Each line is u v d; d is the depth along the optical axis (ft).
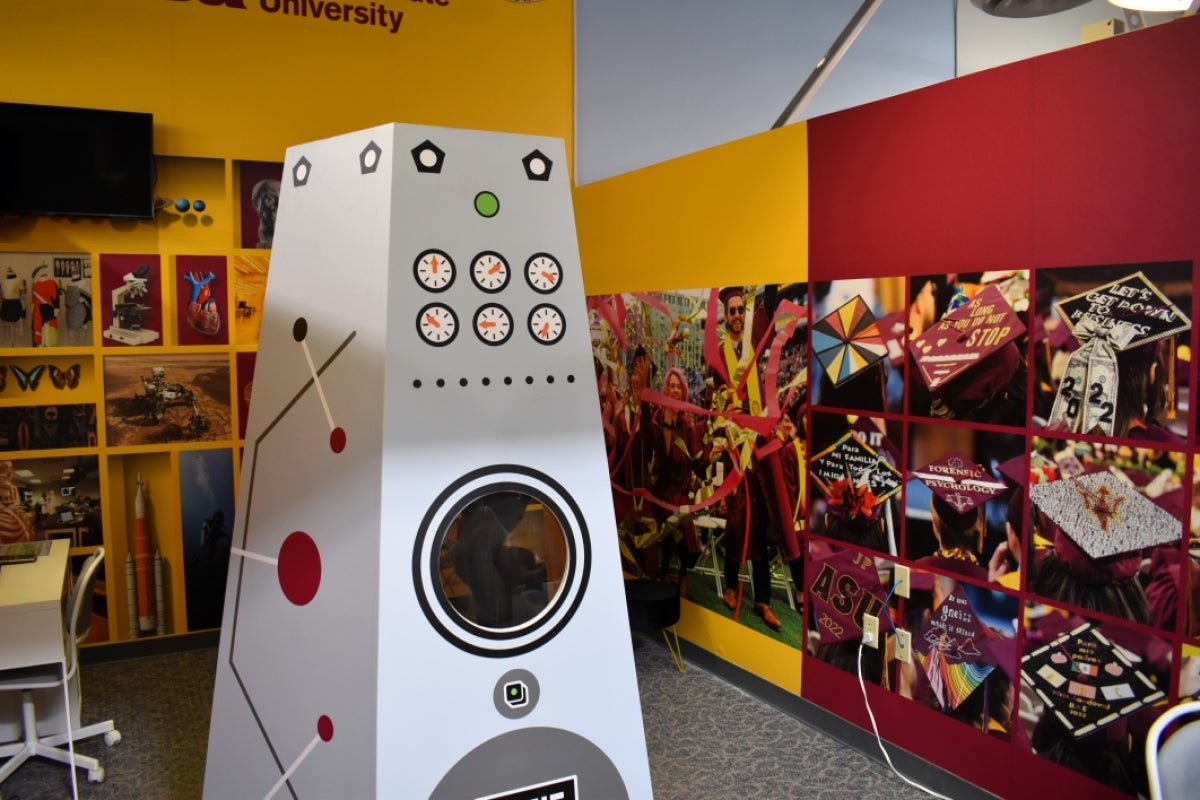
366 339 6.66
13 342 13.03
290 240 7.63
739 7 17.12
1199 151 7.09
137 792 9.98
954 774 9.42
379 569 6.31
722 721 11.55
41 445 13.25
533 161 7.25
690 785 9.93
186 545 14.05
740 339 12.10
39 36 12.76
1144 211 7.48
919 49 18.37
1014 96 8.50
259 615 7.51
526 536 7.03
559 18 15.93
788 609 11.58
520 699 6.72
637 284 14.28
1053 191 8.18
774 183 11.37
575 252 7.36
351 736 6.34
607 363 15.31
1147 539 7.56
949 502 9.29
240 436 14.19
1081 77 7.92
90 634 13.70
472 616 6.68
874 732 10.39
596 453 7.31
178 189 13.80
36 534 13.29
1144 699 7.64
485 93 15.53
